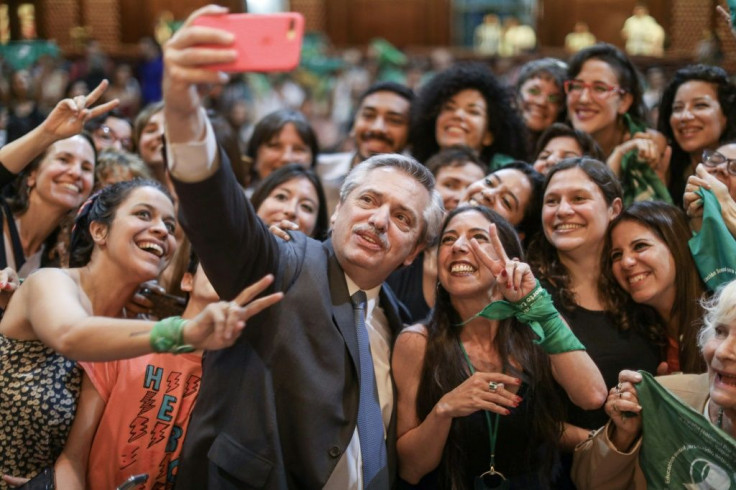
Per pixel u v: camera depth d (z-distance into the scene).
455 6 13.93
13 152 2.46
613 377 2.63
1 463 2.14
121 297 2.38
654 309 2.75
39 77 8.76
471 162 3.34
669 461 2.17
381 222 2.10
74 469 2.20
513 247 2.42
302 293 2.04
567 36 13.39
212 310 1.64
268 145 4.03
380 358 2.37
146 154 3.78
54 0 12.90
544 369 2.39
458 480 2.35
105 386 2.26
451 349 2.37
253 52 1.57
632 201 3.24
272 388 1.98
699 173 2.76
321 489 1.99
